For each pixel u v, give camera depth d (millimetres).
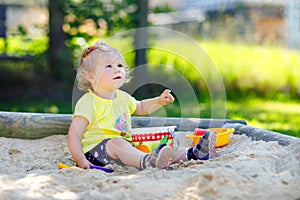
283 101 8039
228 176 2330
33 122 3818
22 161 3238
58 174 2643
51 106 7266
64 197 2244
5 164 3045
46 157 3373
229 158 2816
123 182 2398
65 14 8016
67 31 8039
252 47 9211
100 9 8031
